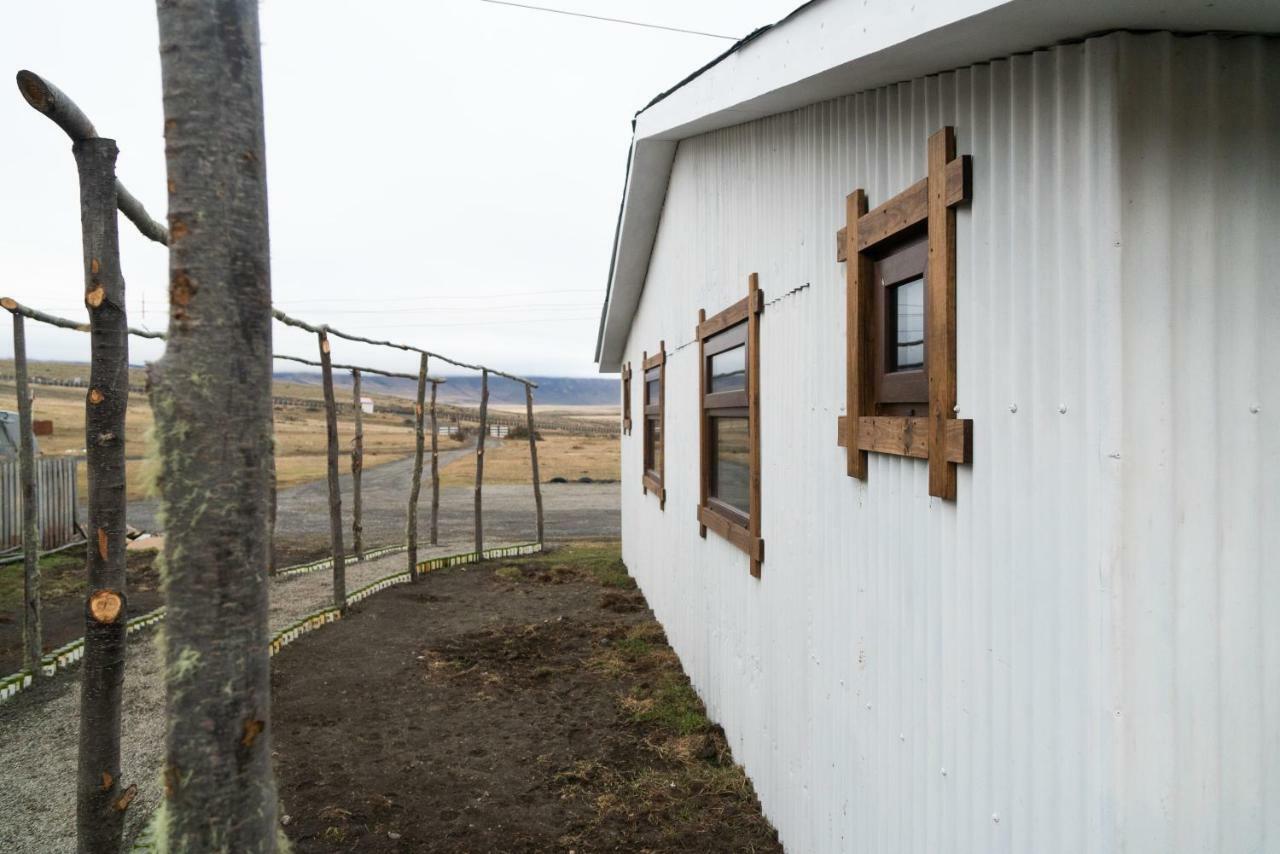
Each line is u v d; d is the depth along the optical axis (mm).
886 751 2410
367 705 5391
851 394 2648
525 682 5859
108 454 1779
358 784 4188
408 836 3646
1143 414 1432
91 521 1760
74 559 10648
